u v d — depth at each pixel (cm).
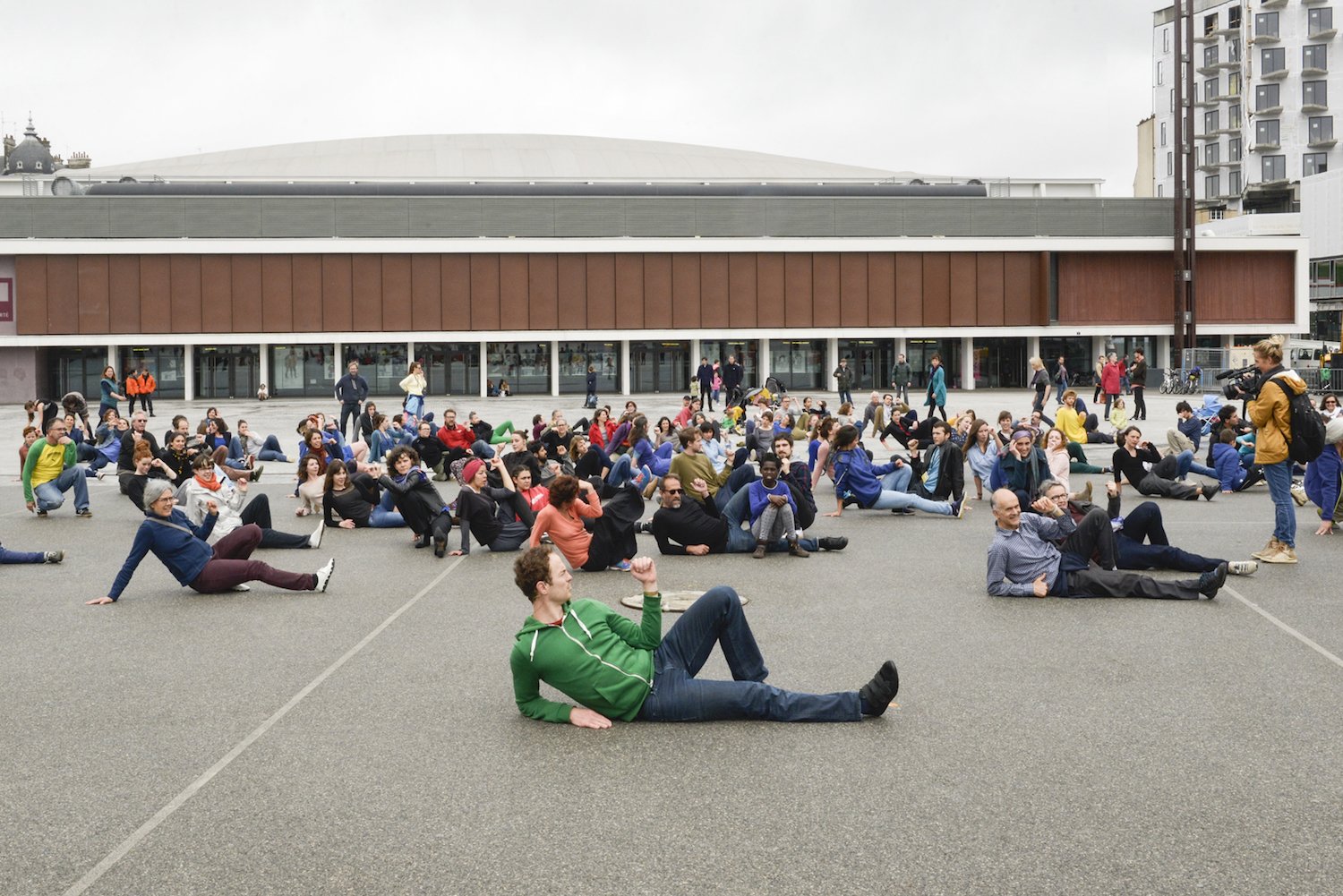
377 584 1145
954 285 5934
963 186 6406
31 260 5491
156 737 663
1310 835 517
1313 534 1411
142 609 1023
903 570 1200
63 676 797
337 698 738
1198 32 10281
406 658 842
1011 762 611
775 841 512
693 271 5812
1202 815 540
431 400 5244
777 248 5841
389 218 5788
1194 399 4459
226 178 7000
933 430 1711
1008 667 804
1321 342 6456
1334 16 9581
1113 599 1033
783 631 916
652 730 669
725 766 606
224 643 892
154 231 5631
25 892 470
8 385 5519
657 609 679
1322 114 9656
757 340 5928
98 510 1783
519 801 561
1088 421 2577
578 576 1180
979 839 514
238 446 2111
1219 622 938
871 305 5897
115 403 3097
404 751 635
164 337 5534
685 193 6222
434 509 1359
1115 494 1216
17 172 10794
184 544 1076
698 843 510
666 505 1293
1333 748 632
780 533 1298
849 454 1650
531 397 5500
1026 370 6128
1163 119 10762
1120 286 5997
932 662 816
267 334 5609
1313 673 784
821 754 625
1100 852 500
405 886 471
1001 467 1589
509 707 716
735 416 2866
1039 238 5925
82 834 525
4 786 586
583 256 5766
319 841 516
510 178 7181
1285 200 9850
